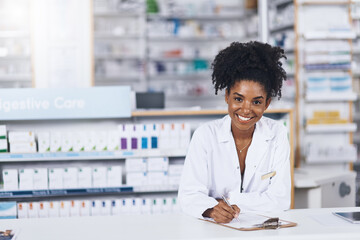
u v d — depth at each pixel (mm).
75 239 1564
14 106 3289
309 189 3699
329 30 5109
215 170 2059
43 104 3312
